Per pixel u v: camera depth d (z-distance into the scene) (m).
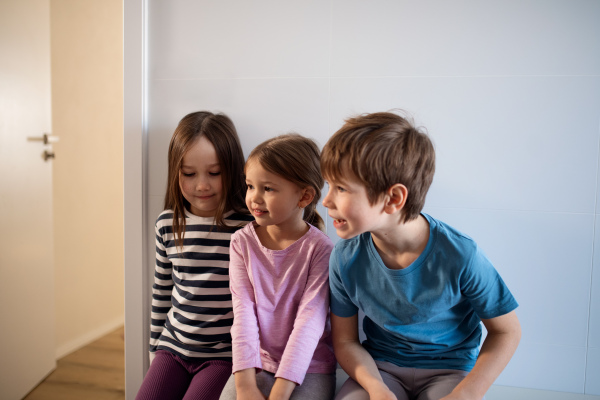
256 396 0.81
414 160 0.72
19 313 1.49
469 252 0.78
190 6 1.12
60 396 1.51
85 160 2.15
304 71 1.09
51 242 1.68
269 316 0.92
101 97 2.24
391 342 0.89
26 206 1.52
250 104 1.12
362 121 0.74
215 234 1.05
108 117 2.30
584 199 1.02
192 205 1.09
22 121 1.49
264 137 1.12
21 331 1.50
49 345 1.68
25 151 1.51
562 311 1.04
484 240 1.06
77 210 2.10
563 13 1.00
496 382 1.08
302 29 1.09
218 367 0.99
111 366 1.79
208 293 1.03
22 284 1.50
